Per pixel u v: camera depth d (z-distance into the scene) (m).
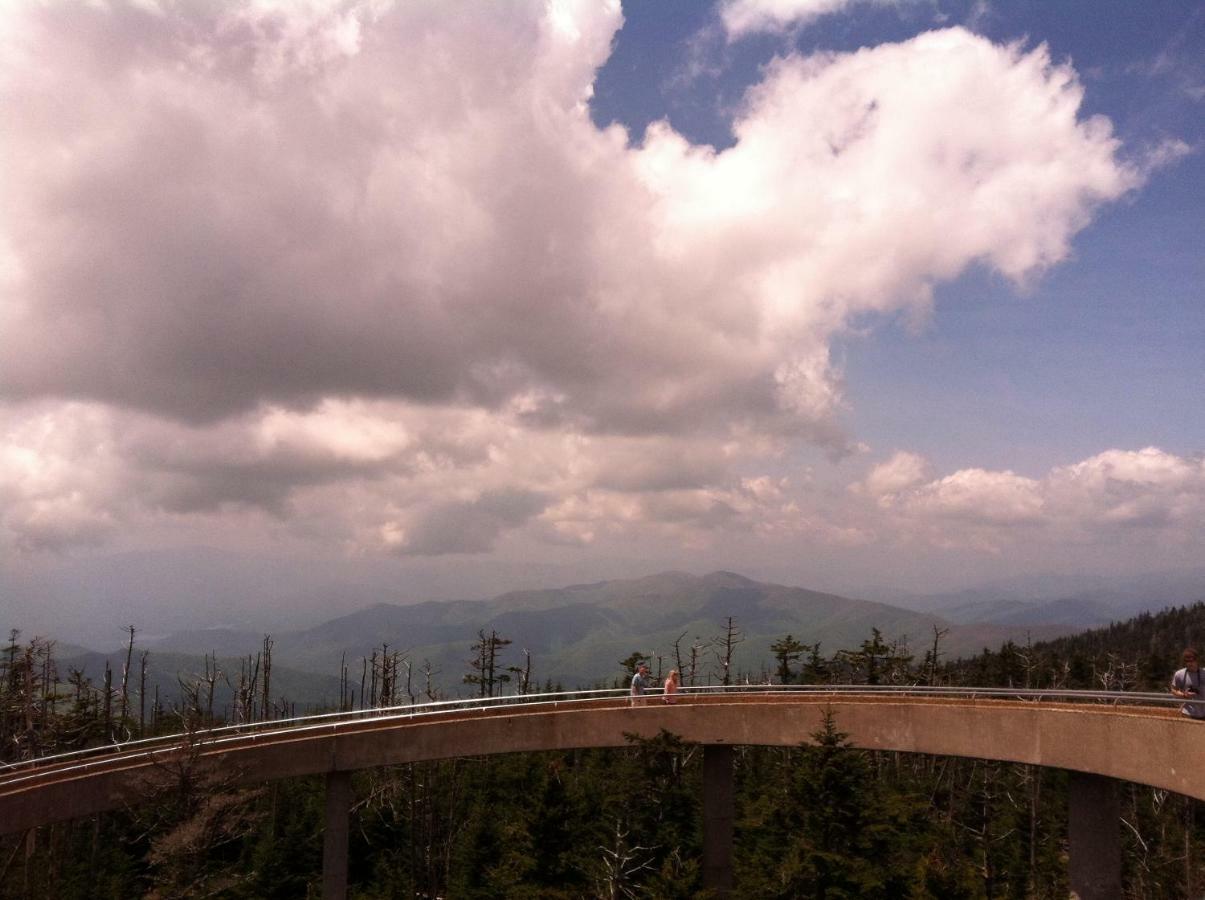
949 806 55.28
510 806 48.59
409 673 60.47
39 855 43.47
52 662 58.94
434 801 52.31
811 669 58.41
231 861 47.28
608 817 36.94
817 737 30.80
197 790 27.34
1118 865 25.94
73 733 54.38
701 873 32.62
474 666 62.66
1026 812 48.59
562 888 34.12
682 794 36.28
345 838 30.16
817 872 29.47
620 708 32.66
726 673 61.97
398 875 48.75
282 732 29.92
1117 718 24.73
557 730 32.22
